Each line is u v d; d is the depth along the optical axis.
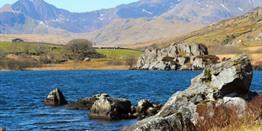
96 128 42.06
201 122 23.86
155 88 97.12
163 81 127.88
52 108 59.44
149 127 20.81
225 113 24.56
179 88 96.19
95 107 50.00
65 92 91.25
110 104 48.66
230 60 33.12
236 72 31.42
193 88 33.25
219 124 23.03
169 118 21.33
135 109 50.41
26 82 133.25
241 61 32.41
